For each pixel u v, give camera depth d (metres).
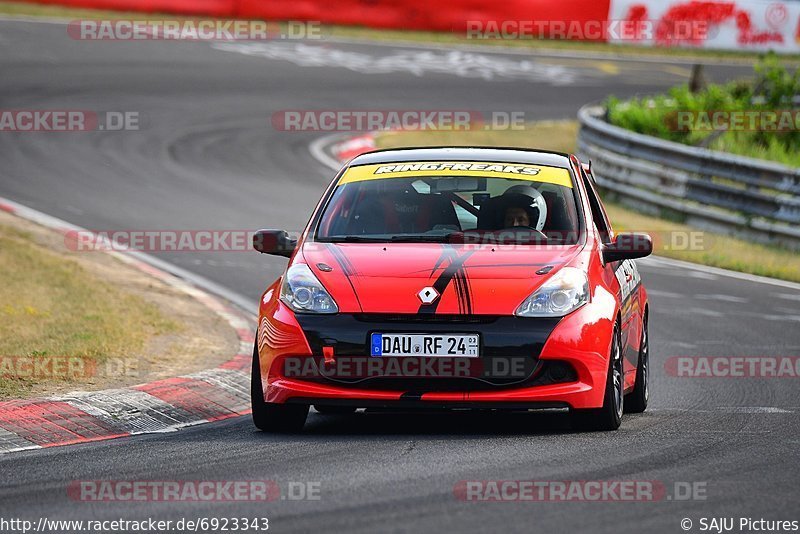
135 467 20.50
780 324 40.41
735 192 61.19
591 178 29.28
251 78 100.50
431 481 18.80
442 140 84.00
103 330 33.66
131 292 40.88
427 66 112.69
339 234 25.94
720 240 59.62
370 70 108.12
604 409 23.53
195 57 105.88
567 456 20.86
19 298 36.59
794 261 55.25
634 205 67.81
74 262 44.09
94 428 24.17
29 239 48.81
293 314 23.44
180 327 36.09
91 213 57.31
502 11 128.62
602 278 24.59
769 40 134.62
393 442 22.38
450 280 23.45
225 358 32.38
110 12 117.38
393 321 22.94
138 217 57.06
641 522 16.42
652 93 108.56
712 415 26.33
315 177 70.38
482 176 26.94
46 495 18.44
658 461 20.52
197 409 26.55
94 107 85.88
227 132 82.19
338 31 123.12
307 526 16.25
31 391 26.66
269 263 49.56
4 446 22.41
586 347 22.95
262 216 58.53
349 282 23.64
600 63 123.75
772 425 24.73
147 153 73.94
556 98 104.25
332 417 26.48
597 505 17.28
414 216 26.11
